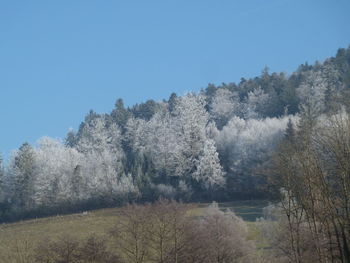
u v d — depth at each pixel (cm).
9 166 12706
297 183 4200
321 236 3950
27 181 12125
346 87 14812
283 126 11956
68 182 11894
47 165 12412
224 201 10806
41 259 5353
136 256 5303
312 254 4044
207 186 11425
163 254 5384
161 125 15250
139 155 13775
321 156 4175
